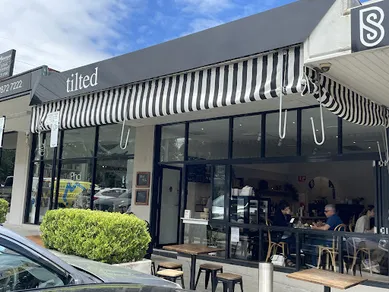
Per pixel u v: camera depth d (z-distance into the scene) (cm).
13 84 784
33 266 245
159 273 498
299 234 687
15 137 1364
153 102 503
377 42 305
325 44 338
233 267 732
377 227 598
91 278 275
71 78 620
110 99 563
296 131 675
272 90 384
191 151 834
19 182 1238
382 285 565
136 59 523
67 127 633
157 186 895
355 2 343
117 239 459
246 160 737
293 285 624
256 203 789
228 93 424
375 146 596
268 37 385
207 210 823
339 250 634
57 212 505
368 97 456
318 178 1357
